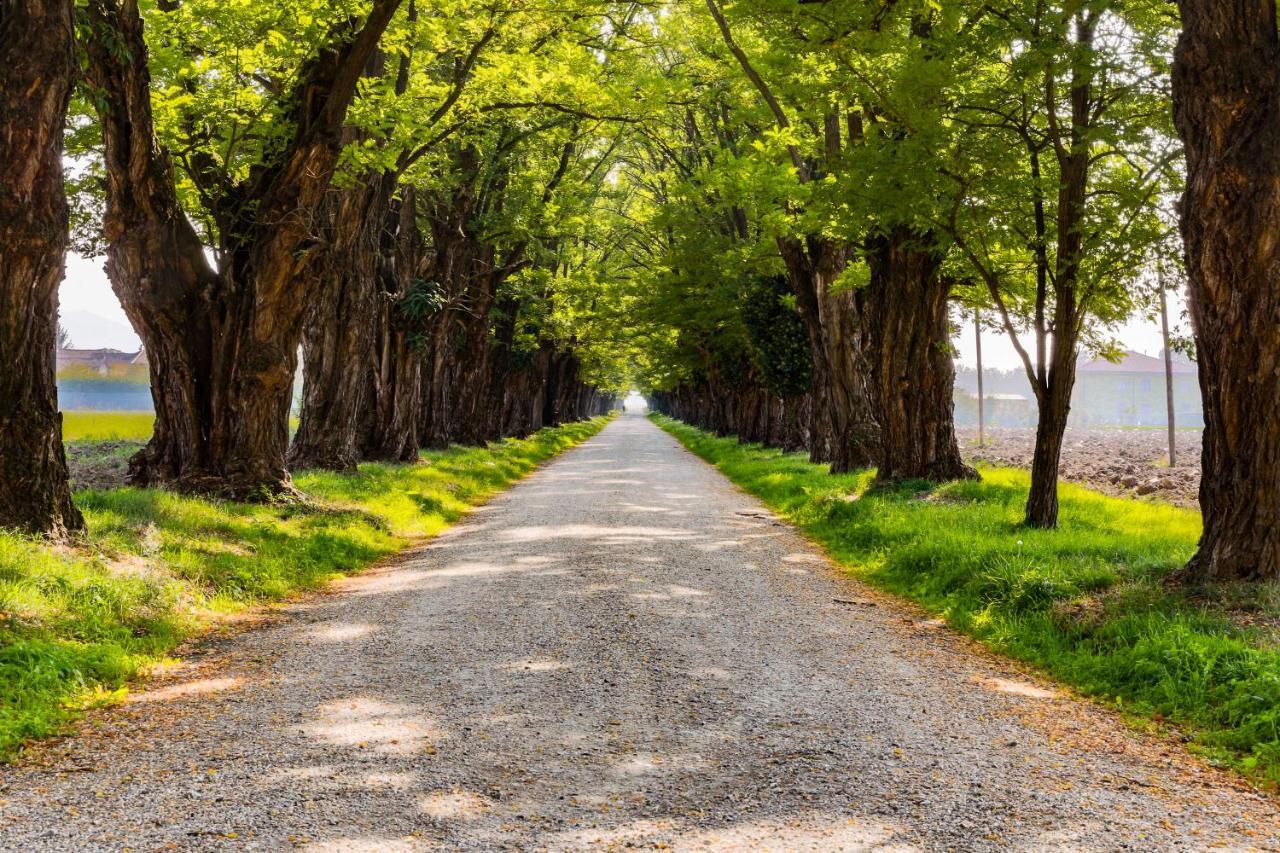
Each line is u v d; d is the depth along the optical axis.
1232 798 4.49
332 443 19.45
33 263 8.41
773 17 11.91
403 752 4.89
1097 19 10.84
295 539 11.55
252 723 5.37
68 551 8.19
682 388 84.56
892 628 8.30
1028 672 6.97
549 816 4.10
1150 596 7.83
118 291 13.55
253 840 3.79
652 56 22.64
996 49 11.14
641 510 17.30
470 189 26.61
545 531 14.15
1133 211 11.26
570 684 6.22
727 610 8.72
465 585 9.82
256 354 13.79
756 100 20.08
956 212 12.19
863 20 11.05
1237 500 7.89
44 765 4.68
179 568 8.98
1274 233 7.65
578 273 38.53
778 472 24.17
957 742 5.23
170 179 13.43
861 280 17.83
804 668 6.79
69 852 3.66
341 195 19.27
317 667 6.66
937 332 17.75
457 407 33.69
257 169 14.16
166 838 3.80
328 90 13.57
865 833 3.96
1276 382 7.72
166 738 5.11
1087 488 21.91
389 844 3.78
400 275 25.28
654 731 5.30
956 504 14.90
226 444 13.91
